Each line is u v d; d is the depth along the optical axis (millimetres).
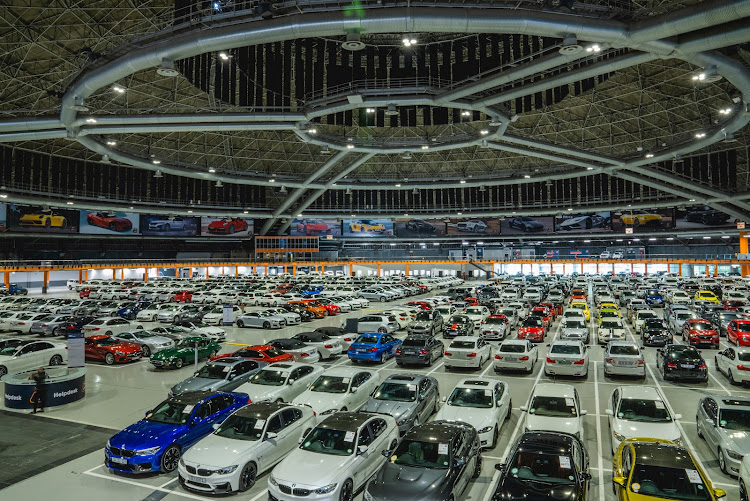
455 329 27703
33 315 30156
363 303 44531
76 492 9805
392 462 9227
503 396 13500
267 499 9547
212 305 37281
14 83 38062
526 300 42469
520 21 20547
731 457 10195
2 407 15398
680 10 19172
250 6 22781
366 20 20703
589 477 8758
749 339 22891
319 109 35062
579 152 49656
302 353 20406
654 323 26141
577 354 18578
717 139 41469
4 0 29812
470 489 9867
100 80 25797
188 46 22422
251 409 11438
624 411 11617
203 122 36219
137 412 14938
